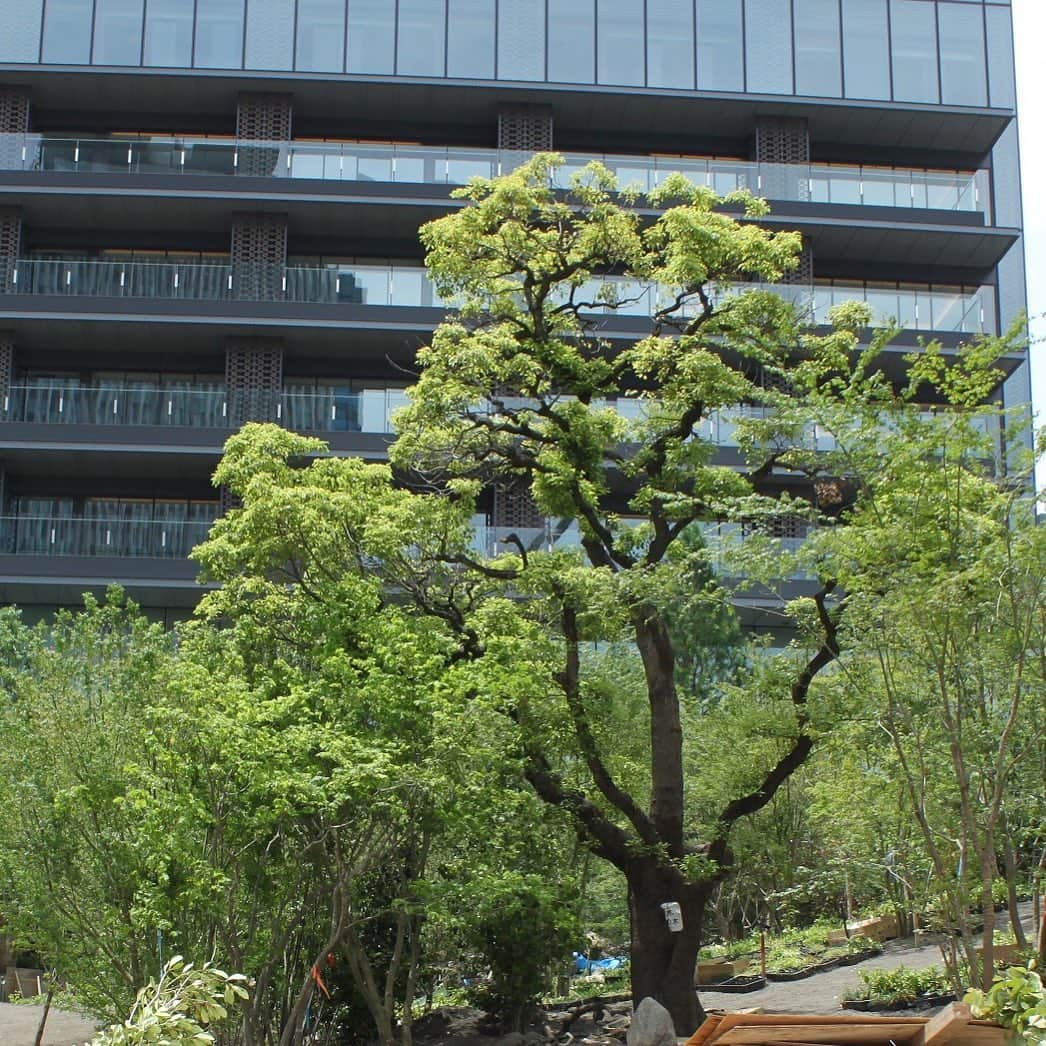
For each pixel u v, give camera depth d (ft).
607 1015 76.74
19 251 140.56
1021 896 78.74
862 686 53.01
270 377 138.72
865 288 148.15
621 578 65.82
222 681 59.72
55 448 132.57
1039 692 47.52
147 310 135.95
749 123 150.51
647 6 149.79
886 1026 29.68
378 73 146.10
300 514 67.46
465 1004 81.61
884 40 151.12
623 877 95.40
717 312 74.08
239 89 145.07
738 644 115.34
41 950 66.03
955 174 153.58
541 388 76.07
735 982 85.97
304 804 54.03
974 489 49.65
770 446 72.08
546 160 75.41
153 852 53.52
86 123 148.77
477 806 58.18
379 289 140.05
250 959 56.08
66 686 62.85
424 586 74.79
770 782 71.41
